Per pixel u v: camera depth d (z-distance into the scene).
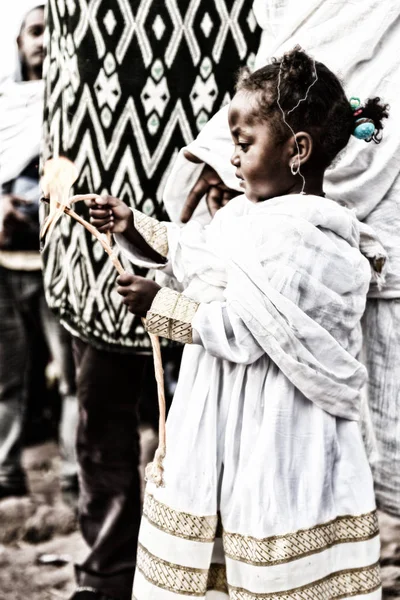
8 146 4.30
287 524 2.07
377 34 2.50
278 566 2.05
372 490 2.20
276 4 2.67
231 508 2.11
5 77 4.20
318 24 2.55
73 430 4.34
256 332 2.08
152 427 4.09
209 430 2.15
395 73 2.52
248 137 2.20
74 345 3.19
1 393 4.45
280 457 2.10
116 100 2.88
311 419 2.15
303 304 2.12
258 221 2.16
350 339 2.24
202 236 2.37
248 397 2.14
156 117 2.88
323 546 2.11
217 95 2.88
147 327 2.16
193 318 2.11
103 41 2.86
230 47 2.86
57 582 3.53
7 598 3.39
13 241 4.45
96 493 3.12
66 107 2.97
